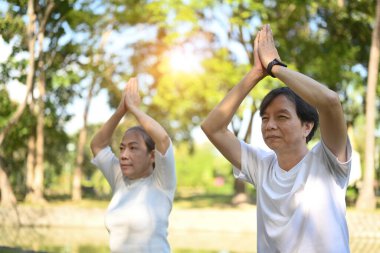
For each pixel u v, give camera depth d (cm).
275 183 238
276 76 236
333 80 2055
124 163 322
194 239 1334
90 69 2248
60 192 3216
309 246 222
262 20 2028
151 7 1966
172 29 1970
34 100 2028
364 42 2092
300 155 237
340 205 225
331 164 225
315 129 244
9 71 1567
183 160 4934
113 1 2238
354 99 2180
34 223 1669
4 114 1927
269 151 257
